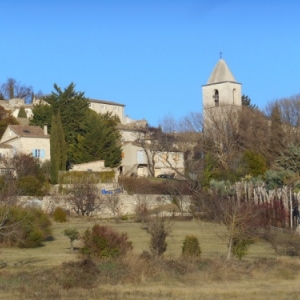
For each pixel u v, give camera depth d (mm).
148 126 110375
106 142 87125
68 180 73062
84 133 90625
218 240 45125
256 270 29281
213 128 90562
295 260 32719
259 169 72875
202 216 59844
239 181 65875
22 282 25719
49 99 93562
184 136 99812
